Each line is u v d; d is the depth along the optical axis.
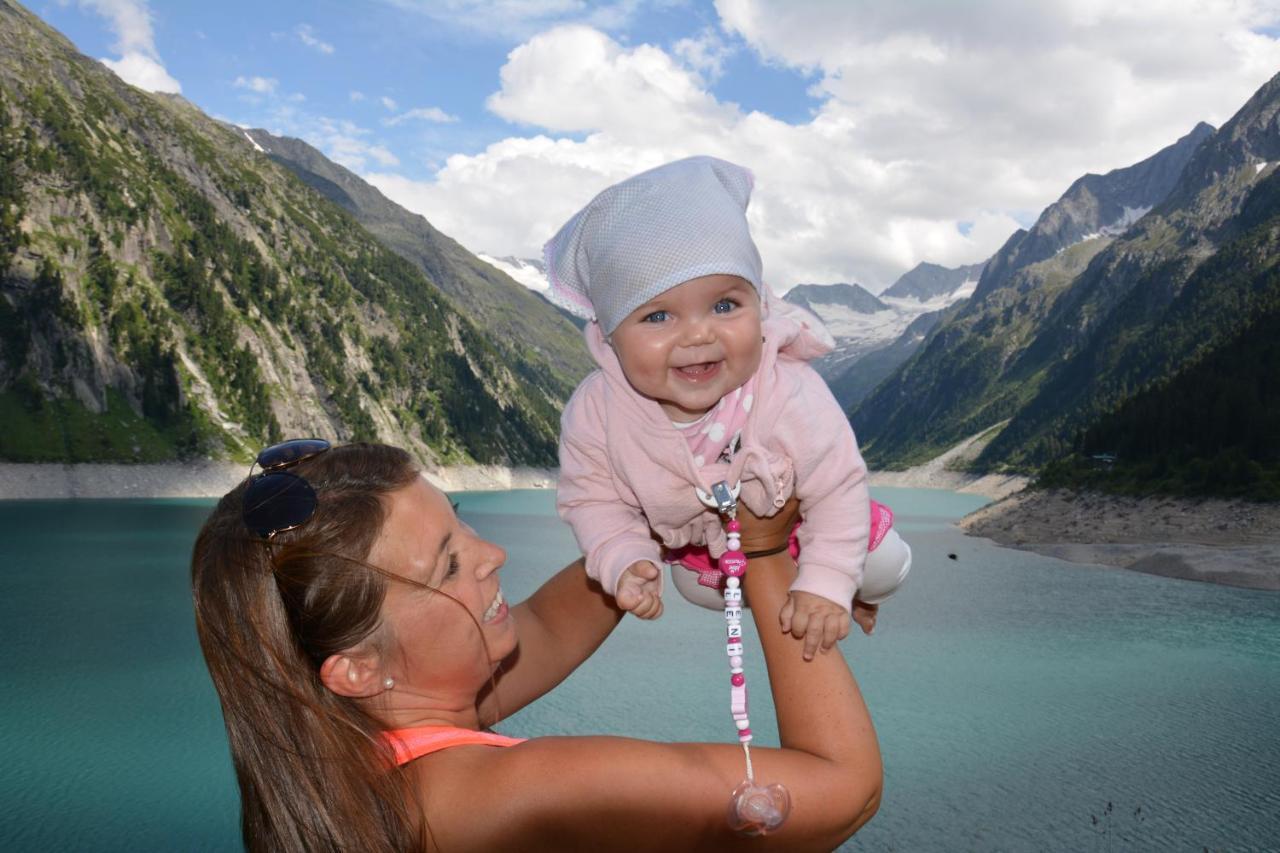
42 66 182.12
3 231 144.62
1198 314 180.00
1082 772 28.08
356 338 189.25
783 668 1.50
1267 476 85.06
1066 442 181.25
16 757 28.42
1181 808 25.14
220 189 197.88
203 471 137.00
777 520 1.69
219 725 31.67
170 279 159.38
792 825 1.27
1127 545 82.75
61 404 136.12
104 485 128.00
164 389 144.12
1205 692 37.88
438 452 182.38
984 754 29.91
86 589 58.22
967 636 49.41
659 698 36.22
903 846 22.59
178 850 21.92
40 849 21.88
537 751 1.28
